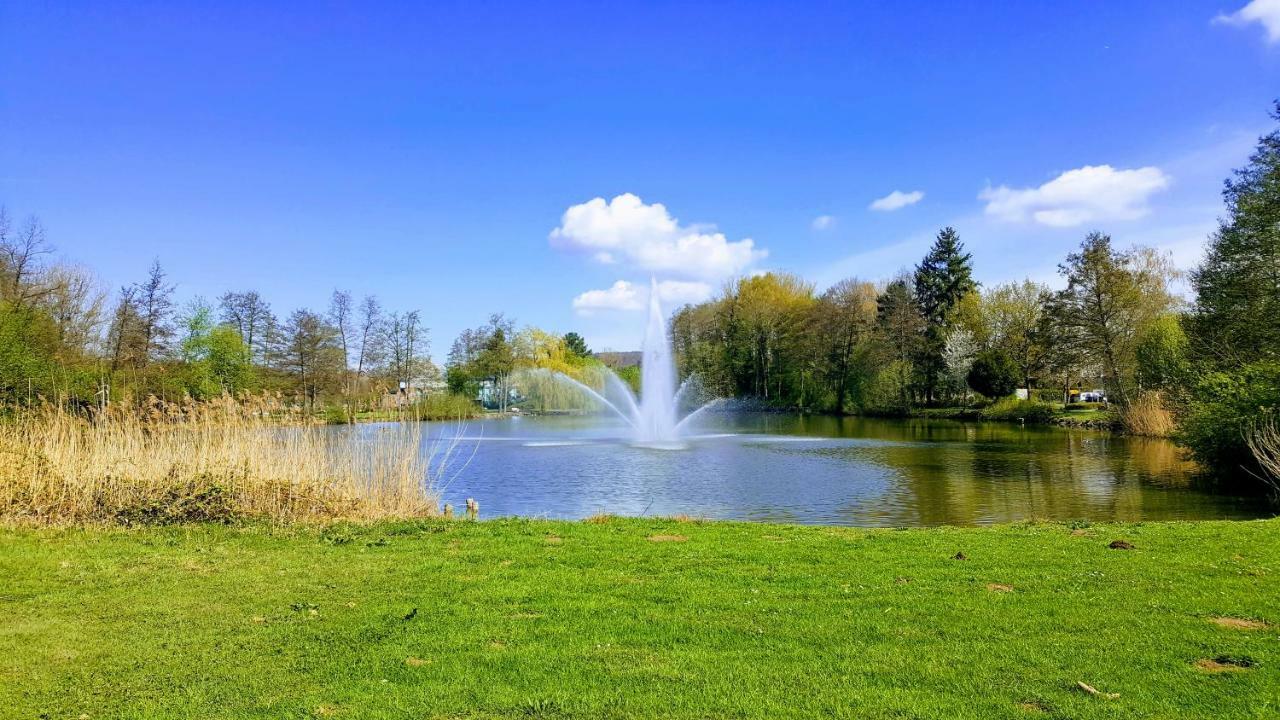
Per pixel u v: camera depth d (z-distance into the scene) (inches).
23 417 573.3
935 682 190.9
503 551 366.9
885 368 2262.6
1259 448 715.4
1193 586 281.1
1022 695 181.8
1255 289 1154.0
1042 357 2127.2
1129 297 1663.4
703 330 2775.6
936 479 802.8
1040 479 805.9
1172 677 191.0
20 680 200.1
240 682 197.6
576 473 853.8
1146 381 1496.1
